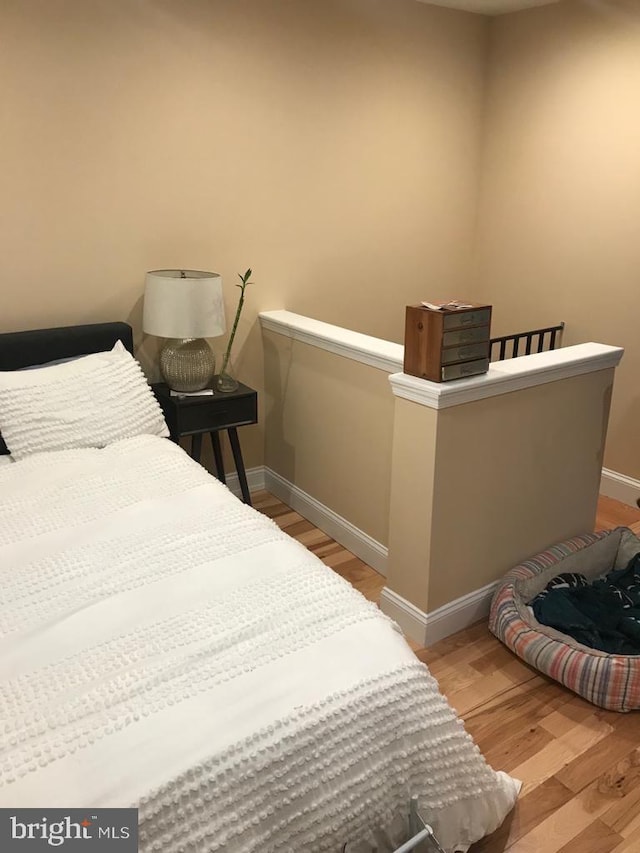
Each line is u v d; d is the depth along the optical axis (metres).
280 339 3.42
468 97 3.98
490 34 3.94
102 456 2.54
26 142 2.72
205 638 1.57
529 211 3.94
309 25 3.26
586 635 2.46
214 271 3.31
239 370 3.55
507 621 2.52
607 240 3.57
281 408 3.53
